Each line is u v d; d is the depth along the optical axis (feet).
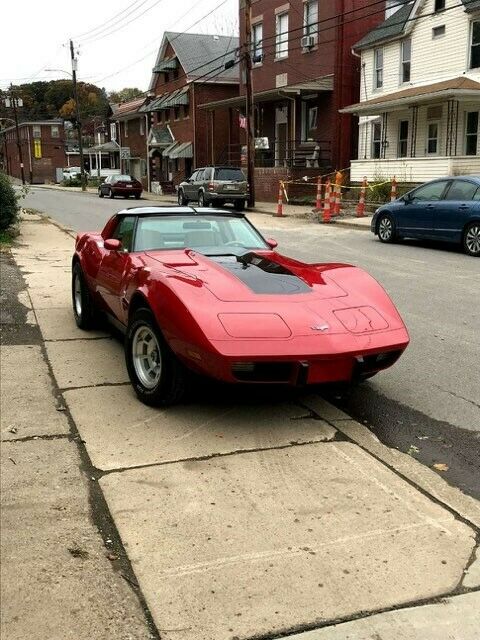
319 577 8.98
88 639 7.82
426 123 80.28
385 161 79.87
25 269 35.35
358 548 9.66
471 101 72.84
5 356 19.30
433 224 44.57
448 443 13.80
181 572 9.07
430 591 8.73
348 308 14.60
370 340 13.80
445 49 77.77
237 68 137.39
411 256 41.91
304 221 70.18
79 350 20.08
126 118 176.76
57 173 287.89
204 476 11.82
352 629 8.02
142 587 8.75
